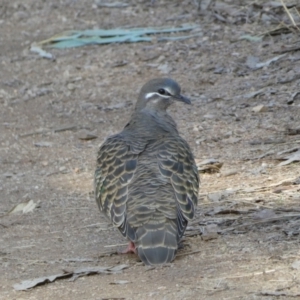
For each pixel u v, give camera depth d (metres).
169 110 19.69
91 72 22.91
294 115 18.52
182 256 12.26
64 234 13.89
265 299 10.55
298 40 22.39
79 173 16.98
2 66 23.97
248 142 17.47
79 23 26.42
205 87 20.75
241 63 21.70
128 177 12.12
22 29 26.73
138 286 11.32
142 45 23.91
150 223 11.52
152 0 27.09
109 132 19.23
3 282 12.02
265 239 12.64
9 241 13.73
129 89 21.58
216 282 11.20
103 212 12.36
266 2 24.73
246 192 14.80
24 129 19.77
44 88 22.23
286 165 15.98
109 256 12.71
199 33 23.98
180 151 12.52
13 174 17.19
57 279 11.90
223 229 13.24
